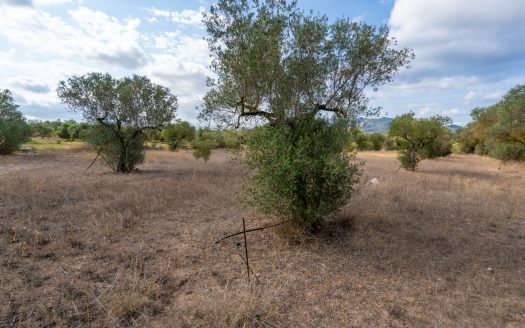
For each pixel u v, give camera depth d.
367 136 45.62
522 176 15.76
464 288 3.92
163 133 32.78
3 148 22.05
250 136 5.66
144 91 13.98
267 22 5.14
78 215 6.77
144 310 3.24
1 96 22.59
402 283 4.02
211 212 7.42
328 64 5.54
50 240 5.17
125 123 14.25
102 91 13.33
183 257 4.73
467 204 8.72
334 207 5.45
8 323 2.92
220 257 4.78
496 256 5.06
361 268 4.45
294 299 3.57
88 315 3.08
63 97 12.96
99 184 10.58
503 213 7.75
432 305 3.50
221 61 5.70
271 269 4.38
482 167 21.12
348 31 5.62
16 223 5.98
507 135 21.17
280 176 4.96
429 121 16.94
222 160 22.38
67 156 23.39
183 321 3.08
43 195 8.44
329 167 5.13
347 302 3.54
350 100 5.91
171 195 8.96
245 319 3.10
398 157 18.91
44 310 3.15
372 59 5.70
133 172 14.77
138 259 4.59
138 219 6.62
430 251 5.17
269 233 5.86
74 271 4.11
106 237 5.46
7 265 4.16
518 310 3.44
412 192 10.05
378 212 7.36
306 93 5.55
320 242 5.43
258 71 5.21
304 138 5.51
